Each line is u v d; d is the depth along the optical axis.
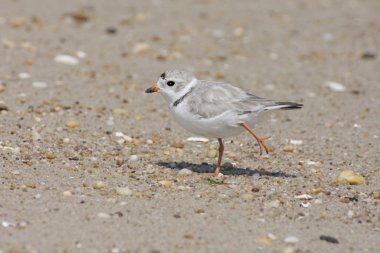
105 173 11.35
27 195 9.98
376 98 17.59
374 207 10.48
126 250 8.52
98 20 23.88
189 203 10.16
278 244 9.01
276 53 21.83
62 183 10.66
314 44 23.11
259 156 12.98
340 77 19.50
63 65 18.42
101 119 14.62
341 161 12.89
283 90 17.97
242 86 18.05
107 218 9.36
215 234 9.13
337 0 30.16
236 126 11.02
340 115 16.11
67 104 15.38
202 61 20.30
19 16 23.16
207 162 12.48
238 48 22.09
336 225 9.75
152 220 9.42
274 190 10.99
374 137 14.52
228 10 27.14
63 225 9.05
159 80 11.41
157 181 11.12
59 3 25.62
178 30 23.58
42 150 12.30
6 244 8.45
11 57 18.56
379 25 25.88
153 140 13.60
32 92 15.94
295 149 13.57
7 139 12.67
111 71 18.47
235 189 10.94
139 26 23.64
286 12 27.44
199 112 10.96
